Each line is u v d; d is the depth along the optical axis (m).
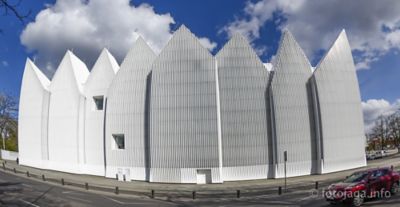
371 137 99.69
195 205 22.06
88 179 36.03
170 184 32.28
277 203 20.75
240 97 34.16
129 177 35.19
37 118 45.59
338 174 33.53
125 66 36.66
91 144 39.28
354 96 38.44
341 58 37.81
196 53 33.47
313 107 35.31
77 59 45.03
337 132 36.00
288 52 35.34
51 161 43.22
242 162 33.47
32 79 46.94
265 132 34.03
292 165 33.94
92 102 39.81
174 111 33.19
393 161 43.28
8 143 74.56
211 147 32.50
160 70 33.72
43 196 25.69
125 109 36.12
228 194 26.34
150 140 33.59
